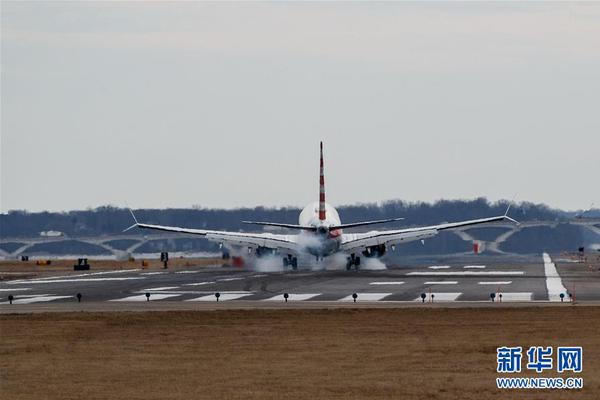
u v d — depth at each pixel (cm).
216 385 11456
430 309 18212
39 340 15012
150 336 15275
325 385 11369
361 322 16550
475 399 10631
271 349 13912
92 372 12338
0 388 11438
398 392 10962
